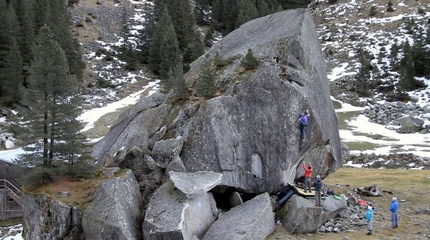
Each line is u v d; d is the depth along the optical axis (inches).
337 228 688.4
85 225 627.5
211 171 714.2
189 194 616.4
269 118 758.5
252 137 757.3
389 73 2437.3
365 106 2162.9
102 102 2129.7
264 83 775.1
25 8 2455.7
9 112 1855.3
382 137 1726.1
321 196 758.5
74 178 746.8
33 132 711.7
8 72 1907.0
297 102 764.0
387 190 943.0
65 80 730.2
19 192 1196.5
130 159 761.6
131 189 690.2
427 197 884.6
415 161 1365.7
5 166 1207.6
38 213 687.1
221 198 768.9
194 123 777.6
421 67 2399.1
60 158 745.0
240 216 653.9
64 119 727.1
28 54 2122.3
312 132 772.0
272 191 749.3
